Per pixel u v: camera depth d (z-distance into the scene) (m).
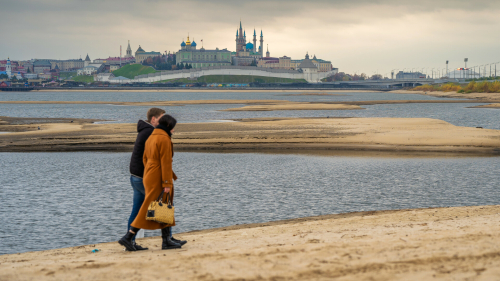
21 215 21.98
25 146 51.19
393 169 36.31
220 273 7.55
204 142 53.09
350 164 39.09
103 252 11.57
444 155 44.12
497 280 6.57
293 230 14.05
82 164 39.44
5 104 152.75
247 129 64.00
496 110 121.25
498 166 37.66
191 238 13.62
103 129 66.00
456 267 7.23
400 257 7.97
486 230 10.39
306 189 28.33
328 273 7.26
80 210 22.95
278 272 7.47
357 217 16.69
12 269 8.82
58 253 12.13
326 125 67.38
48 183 30.56
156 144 10.49
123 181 31.39
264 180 31.56
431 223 12.76
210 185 29.67
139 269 8.11
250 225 18.25
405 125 65.81
